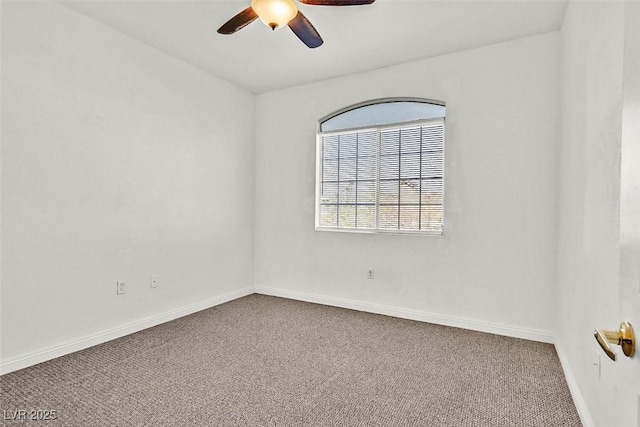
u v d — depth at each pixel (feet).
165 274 11.01
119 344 9.15
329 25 9.25
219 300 12.98
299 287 13.73
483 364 8.11
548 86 9.52
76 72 8.68
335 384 7.15
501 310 10.13
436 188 11.27
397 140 11.94
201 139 12.21
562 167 8.54
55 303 8.31
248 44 10.38
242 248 14.08
